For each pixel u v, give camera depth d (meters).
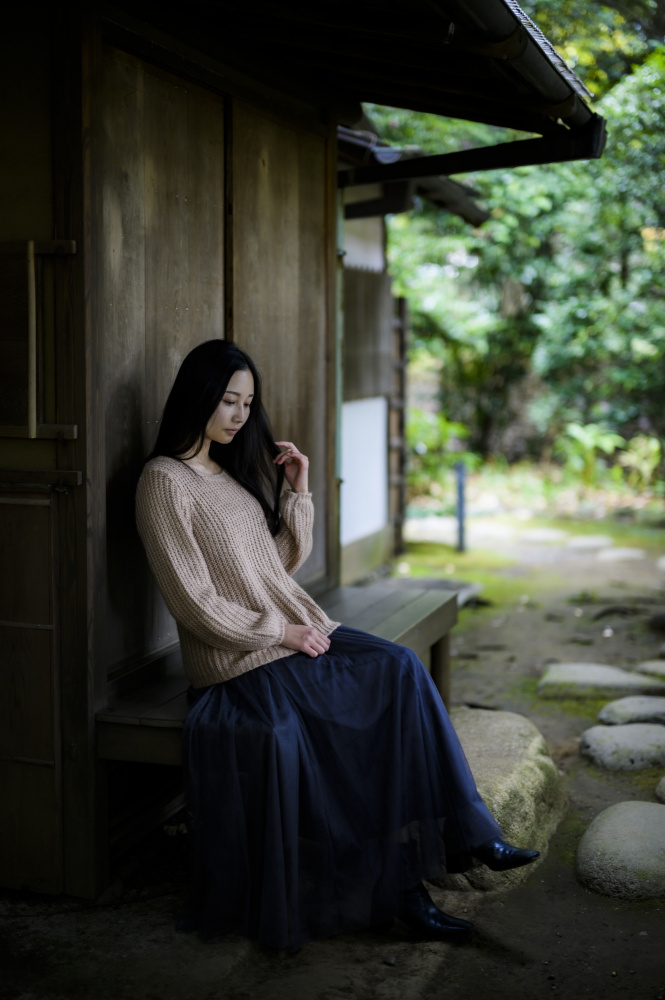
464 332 10.40
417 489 10.27
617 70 6.79
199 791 2.61
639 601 6.61
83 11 2.52
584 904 2.88
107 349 2.75
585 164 7.41
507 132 7.53
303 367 4.03
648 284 8.87
